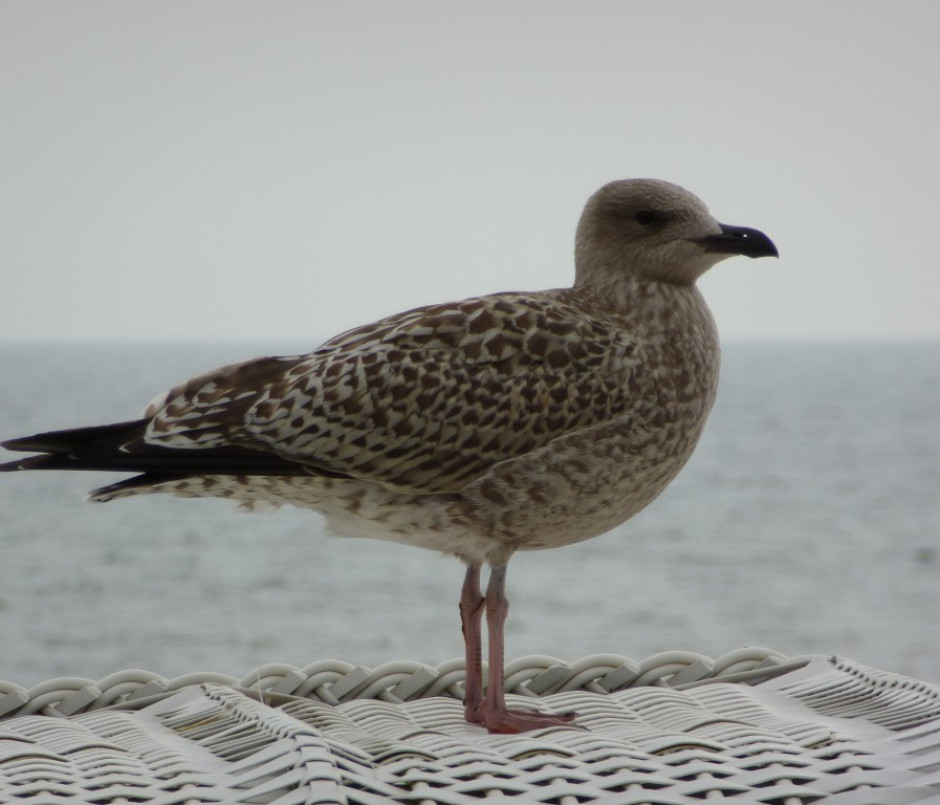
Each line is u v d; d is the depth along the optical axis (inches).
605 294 296.5
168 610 1332.4
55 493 2345.0
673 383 282.8
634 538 1860.2
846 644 1181.7
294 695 271.3
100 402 4938.5
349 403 273.4
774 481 2662.4
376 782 192.2
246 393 279.0
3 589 1455.5
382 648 1157.7
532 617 1293.1
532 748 213.2
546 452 271.6
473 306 285.0
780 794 187.3
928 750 205.9
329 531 295.0
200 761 211.6
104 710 263.1
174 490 284.5
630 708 258.2
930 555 1676.9
